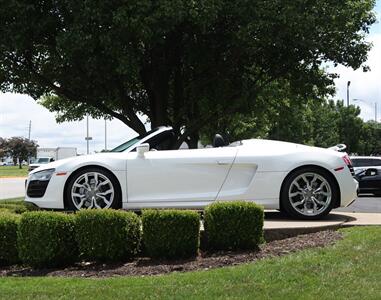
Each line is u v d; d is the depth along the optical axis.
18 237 5.97
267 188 7.69
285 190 7.68
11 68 14.40
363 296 4.39
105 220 5.93
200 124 16.55
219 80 15.62
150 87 16.08
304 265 5.24
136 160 7.82
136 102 17.69
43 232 5.89
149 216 6.00
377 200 17.62
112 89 15.34
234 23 14.03
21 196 20.36
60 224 5.96
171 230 5.96
